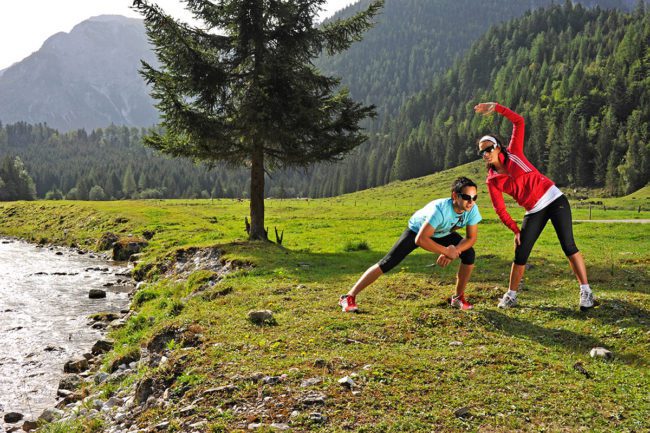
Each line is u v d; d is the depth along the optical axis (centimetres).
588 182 14212
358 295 976
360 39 2147
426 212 718
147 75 1841
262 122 1819
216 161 2119
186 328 817
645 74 16888
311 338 702
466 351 636
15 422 777
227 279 1375
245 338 724
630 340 667
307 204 8031
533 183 750
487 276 1155
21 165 15562
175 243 2855
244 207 6219
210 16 2044
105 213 4431
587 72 18250
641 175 12862
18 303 1639
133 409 631
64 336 1248
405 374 561
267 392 535
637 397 500
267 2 1994
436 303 865
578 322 752
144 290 1549
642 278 1068
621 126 14788
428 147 18612
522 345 659
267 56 2008
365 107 2088
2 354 1112
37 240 3941
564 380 546
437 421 461
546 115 17050
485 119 17475
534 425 450
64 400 819
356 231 3158
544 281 1077
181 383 596
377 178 18962
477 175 15400
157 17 1786
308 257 1681
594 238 2280
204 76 1909
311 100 1881
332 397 512
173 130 1908
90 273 2305
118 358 897
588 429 440
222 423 486
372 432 447
